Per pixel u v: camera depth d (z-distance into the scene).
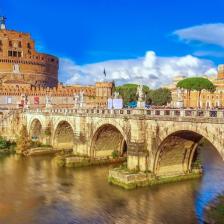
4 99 111.44
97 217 37.09
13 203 41.88
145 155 47.31
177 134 43.31
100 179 51.97
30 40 141.75
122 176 46.34
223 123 35.81
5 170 59.94
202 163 60.62
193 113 39.88
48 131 79.50
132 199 42.09
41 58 144.38
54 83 156.00
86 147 63.00
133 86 150.38
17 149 77.69
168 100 136.62
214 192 44.03
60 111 74.19
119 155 64.75
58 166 61.56
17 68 136.50
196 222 35.34
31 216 37.53
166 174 48.34
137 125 47.59
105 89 126.94
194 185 47.00
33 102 114.75
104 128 58.88
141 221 35.84
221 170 55.31
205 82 126.31
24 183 50.97
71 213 38.31
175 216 36.91
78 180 51.94
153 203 40.69
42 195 44.97
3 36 135.25
